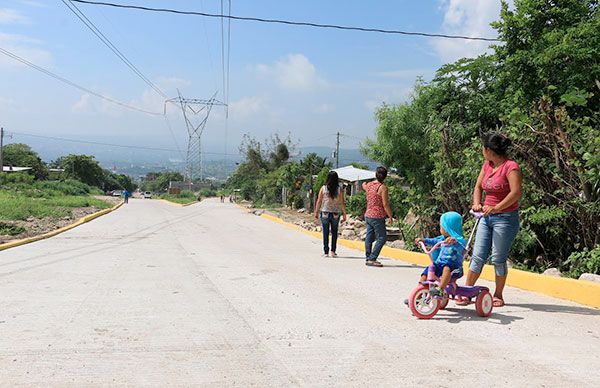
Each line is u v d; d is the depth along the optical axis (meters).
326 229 11.18
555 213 8.09
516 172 5.49
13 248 12.17
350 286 7.41
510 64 10.82
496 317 5.55
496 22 11.30
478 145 9.71
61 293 6.68
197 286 7.30
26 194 45.50
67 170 103.56
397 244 12.97
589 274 6.90
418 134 13.91
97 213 29.16
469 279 5.82
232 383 3.69
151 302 6.20
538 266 8.87
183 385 3.63
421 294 5.47
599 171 7.43
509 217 5.61
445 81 12.40
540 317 5.57
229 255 11.18
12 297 6.38
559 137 8.18
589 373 3.91
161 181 145.12
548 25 10.95
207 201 76.69
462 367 4.03
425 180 13.40
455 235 5.53
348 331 5.00
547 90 9.70
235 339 4.72
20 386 3.57
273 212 36.06
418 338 4.79
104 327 5.05
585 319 5.50
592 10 10.79
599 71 9.47
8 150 97.38
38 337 4.69
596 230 7.96
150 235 16.70
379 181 9.70
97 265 9.34
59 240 14.47
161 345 4.51
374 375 3.86
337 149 62.72
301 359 4.20
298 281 7.79
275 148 72.94
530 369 3.99
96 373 3.83
